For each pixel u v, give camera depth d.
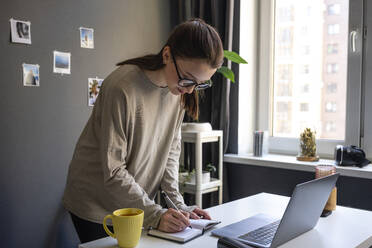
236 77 2.77
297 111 2.74
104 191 1.48
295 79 2.74
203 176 2.54
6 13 2.07
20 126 2.15
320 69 2.61
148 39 2.80
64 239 2.40
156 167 1.59
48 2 2.24
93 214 1.47
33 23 2.18
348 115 2.45
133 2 2.69
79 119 2.42
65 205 1.56
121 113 1.33
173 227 1.24
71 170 1.55
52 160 2.31
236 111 2.79
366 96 2.39
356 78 2.41
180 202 1.54
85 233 1.52
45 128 2.26
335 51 2.53
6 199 2.12
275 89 2.86
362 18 2.38
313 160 2.44
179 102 1.58
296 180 2.50
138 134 1.43
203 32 1.25
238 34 2.74
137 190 1.32
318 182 1.19
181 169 2.65
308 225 1.28
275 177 2.60
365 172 2.13
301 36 2.69
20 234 2.19
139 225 1.15
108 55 2.55
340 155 2.28
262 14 2.86
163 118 1.53
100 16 2.50
